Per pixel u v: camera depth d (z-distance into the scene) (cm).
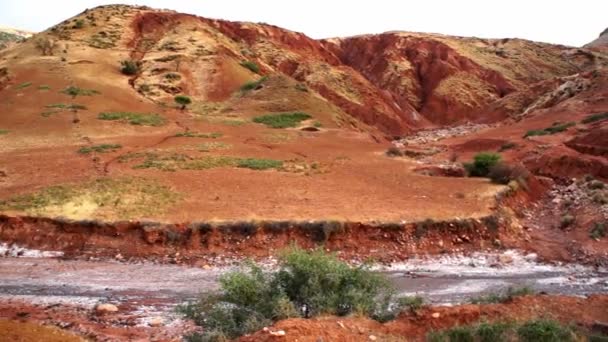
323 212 1936
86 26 7694
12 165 2869
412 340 892
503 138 4359
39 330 1055
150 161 2925
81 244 1739
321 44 10556
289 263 1027
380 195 2262
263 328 846
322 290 1000
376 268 1638
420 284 1505
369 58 10975
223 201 2081
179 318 1212
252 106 5719
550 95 6425
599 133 3488
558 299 1158
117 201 2017
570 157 3020
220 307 969
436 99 9019
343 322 895
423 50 10362
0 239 1769
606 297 1185
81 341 1029
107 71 6294
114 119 4522
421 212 1967
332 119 5581
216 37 8156
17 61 6344
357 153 3672
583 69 9975
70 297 1357
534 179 2658
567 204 2348
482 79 9375
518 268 1666
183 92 6278
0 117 4453
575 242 1884
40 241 1756
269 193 2248
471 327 899
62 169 2736
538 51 10681
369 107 7706
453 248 1805
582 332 938
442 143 5009
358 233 1811
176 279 1504
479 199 2184
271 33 9744
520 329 879
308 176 2695
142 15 8262
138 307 1295
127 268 1585
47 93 5128
